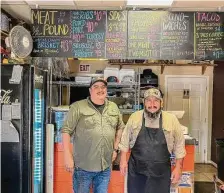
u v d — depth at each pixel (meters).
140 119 2.73
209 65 6.50
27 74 3.12
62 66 4.93
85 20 3.67
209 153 6.86
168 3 3.36
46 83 3.68
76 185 2.86
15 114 3.11
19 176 3.13
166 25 3.67
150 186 2.70
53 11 3.66
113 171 3.81
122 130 2.99
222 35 3.67
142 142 2.71
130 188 2.79
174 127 2.73
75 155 2.85
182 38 3.68
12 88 3.11
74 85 4.98
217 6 3.44
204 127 6.85
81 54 3.69
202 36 3.67
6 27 3.29
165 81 6.77
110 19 3.66
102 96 2.80
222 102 6.09
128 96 5.43
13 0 3.20
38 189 3.49
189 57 3.68
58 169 3.88
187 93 6.79
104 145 2.81
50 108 3.87
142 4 3.43
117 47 3.68
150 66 6.71
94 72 6.45
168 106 6.79
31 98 3.14
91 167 2.79
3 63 3.13
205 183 5.07
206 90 6.82
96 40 3.68
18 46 3.27
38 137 3.46
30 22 3.75
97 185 2.90
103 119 2.83
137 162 2.73
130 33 3.67
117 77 5.15
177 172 2.78
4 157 3.13
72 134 2.89
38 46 3.69
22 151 3.13
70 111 2.83
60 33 3.68
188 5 3.42
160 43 3.68
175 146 2.80
